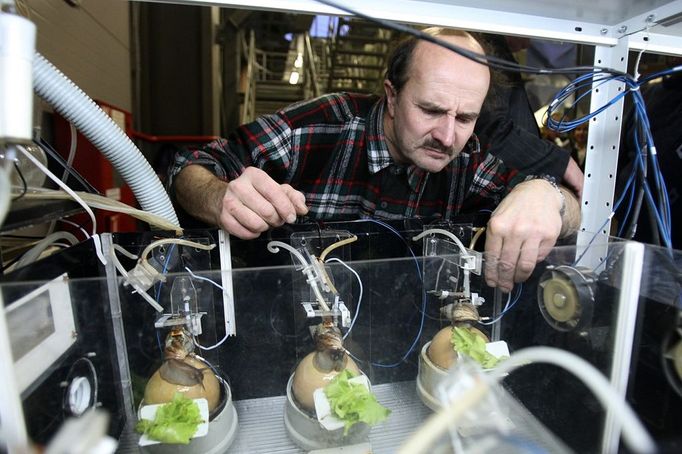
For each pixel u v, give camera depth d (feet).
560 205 2.35
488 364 1.68
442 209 3.59
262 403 1.90
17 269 1.33
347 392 1.65
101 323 1.65
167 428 1.47
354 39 11.75
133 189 1.97
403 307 2.02
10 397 1.08
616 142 2.51
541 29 2.37
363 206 3.54
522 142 3.71
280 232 2.15
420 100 2.77
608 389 0.98
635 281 1.74
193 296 1.82
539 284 2.05
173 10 10.34
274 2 1.99
